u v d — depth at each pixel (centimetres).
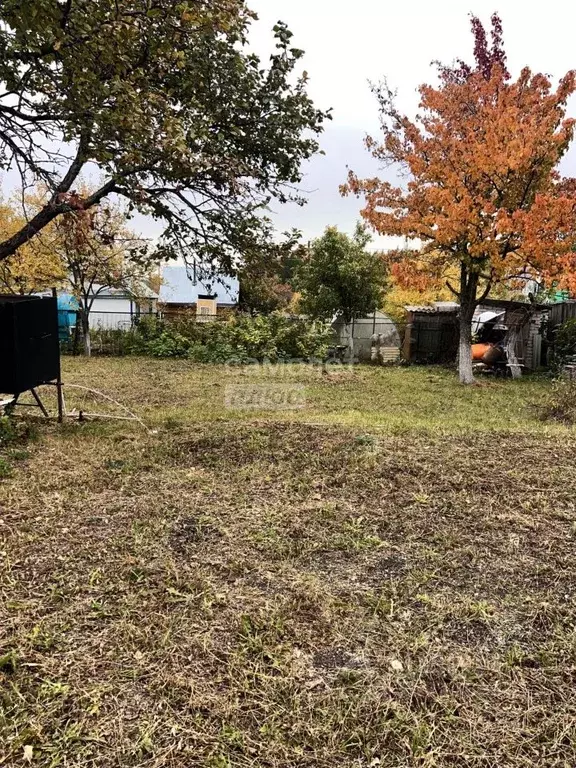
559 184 1036
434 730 167
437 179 992
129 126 376
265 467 433
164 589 248
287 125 610
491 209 929
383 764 155
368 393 954
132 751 158
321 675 192
